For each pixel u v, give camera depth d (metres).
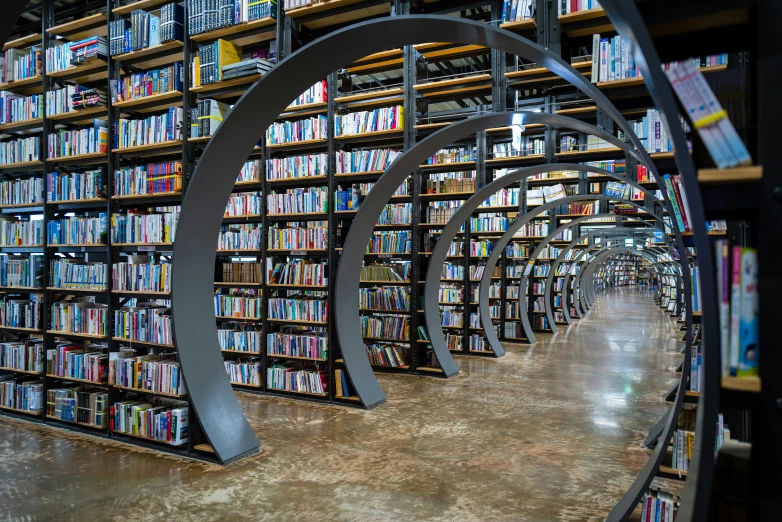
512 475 4.24
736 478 1.74
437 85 7.06
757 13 1.59
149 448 4.84
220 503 3.71
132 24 5.75
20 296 6.73
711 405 1.42
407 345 8.59
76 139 5.87
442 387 7.32
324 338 6.48
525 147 8.16
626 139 6.47
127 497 3.79
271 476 4.20
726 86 1.78
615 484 4.07
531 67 6.70
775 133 1.54
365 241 6.34
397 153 6.86
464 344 9.87
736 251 1.51
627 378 7.94
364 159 6.76
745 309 1.50
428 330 7.96
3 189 6.41
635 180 6.96
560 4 5.21
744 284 1.51
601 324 15.02
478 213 10.64
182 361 4.50
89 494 3.84
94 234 5.62
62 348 5.67
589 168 6.25
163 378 4.77
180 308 4.51
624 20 1.54
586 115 6.75
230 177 4.54
